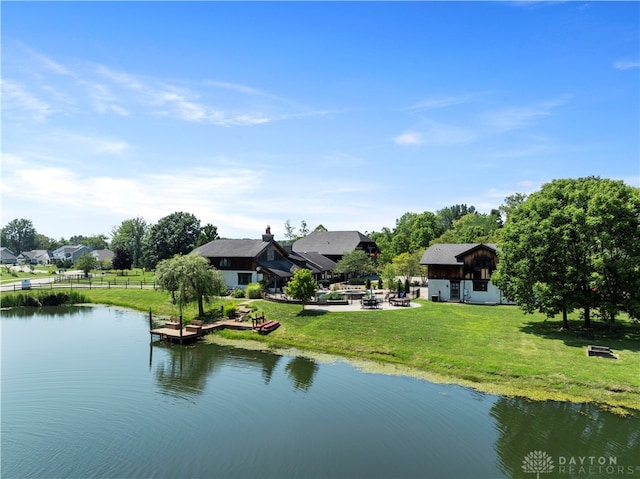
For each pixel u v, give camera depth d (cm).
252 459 1744
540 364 2658
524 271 3288
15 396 2470
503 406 2236
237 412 2223
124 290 6612
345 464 1697
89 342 3788
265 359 3209
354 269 6881
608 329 3384
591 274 3012
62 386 2638
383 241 10406
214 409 2266
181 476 1623
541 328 3444
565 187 3522
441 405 2266
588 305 3166
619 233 3016
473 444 1856
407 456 1759
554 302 3116
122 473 1653
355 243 8462
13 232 19138
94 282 7662
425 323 3688
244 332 3891
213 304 4831
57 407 2303
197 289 4266
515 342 3084
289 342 3572
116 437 1952
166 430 2020
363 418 2128
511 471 1645
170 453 1802
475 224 11306
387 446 1844
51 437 1956
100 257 14662
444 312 4150
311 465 1694
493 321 3744
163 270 4209
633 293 2998
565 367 2581
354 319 3862
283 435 1958
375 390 2503
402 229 11612
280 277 5841
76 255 15612
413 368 2873
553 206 3391
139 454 1797
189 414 2203
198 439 1927
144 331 4238
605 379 2400
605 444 1847
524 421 2062
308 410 2236
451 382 2594
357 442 1881
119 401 2391
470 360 2827
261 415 2183
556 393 2355
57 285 7256
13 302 5894
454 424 2047
